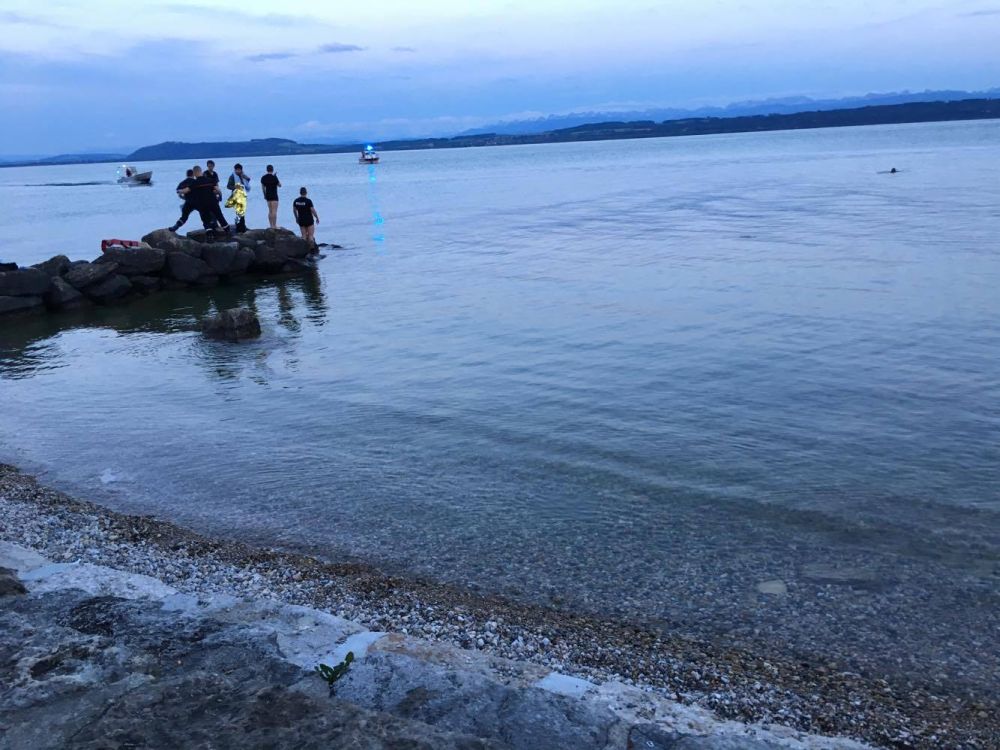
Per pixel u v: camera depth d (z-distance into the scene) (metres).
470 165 146.12
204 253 25.86
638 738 4.55
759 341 15.10
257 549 8.19
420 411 12.30
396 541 8.25
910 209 34.69
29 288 22.20
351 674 5.19
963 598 6.72
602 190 59.69
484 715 4.71
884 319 16.17
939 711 5.36
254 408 12.94
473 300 20.83
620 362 14.27
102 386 14.76
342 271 27.16
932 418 10.85
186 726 4.11
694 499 8.86
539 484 9.48
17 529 8.85
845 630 6.36
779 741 4.77
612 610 6.80
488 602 6.98
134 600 6.50
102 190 98.31
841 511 8.38
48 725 4.15
